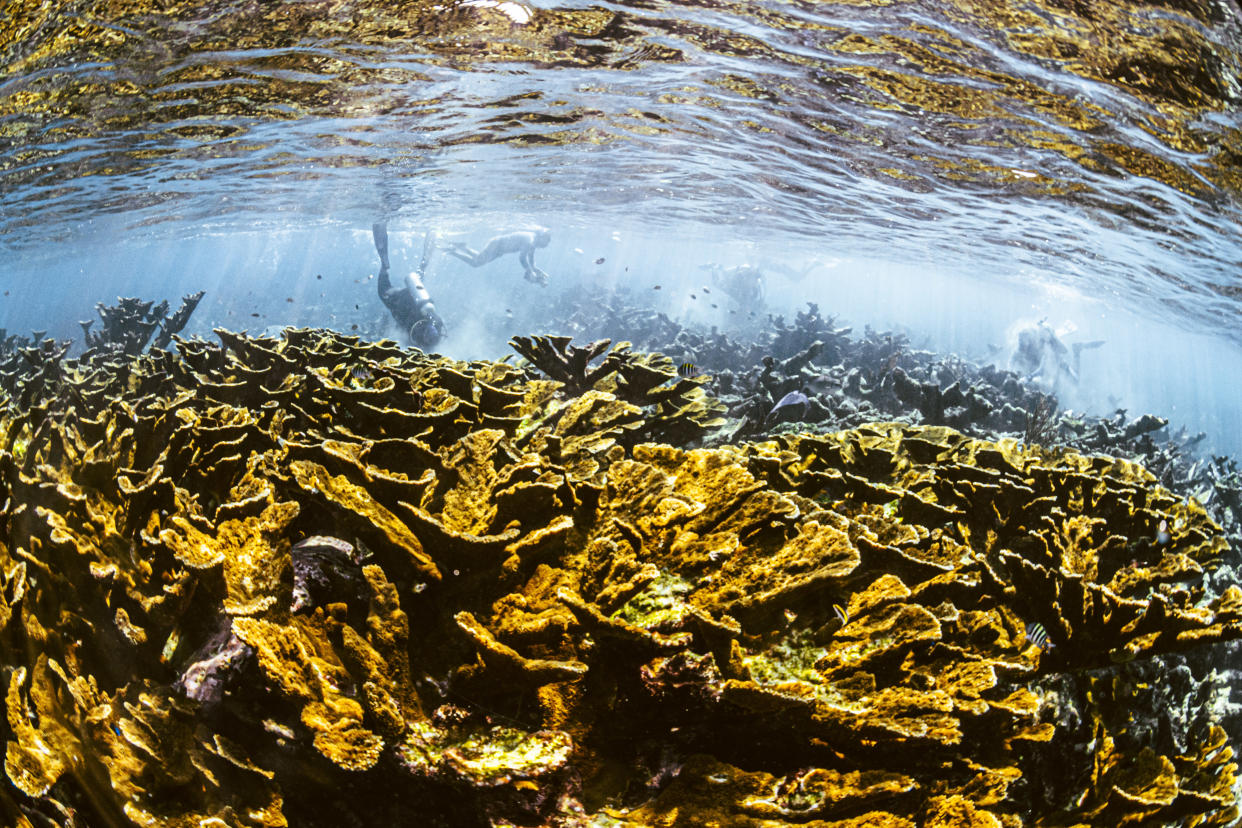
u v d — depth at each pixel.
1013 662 1.79
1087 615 1.87
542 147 14.95
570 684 1.57
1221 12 4.77
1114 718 2.09
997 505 2.43
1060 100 7.28
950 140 9.78
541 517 1.82
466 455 2.08
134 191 18.20
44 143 11.45
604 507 1.92
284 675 1.47
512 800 1.48
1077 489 2.76
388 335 21.44
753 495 1.88
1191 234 12.34
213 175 17.02
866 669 1.68
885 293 66.19
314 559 1.84
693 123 11.57
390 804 1.56
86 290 82.62
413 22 7.17
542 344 3.96
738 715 1.56
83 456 2.35
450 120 12.22
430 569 1.62
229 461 2.17
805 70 8.01
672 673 1.53
